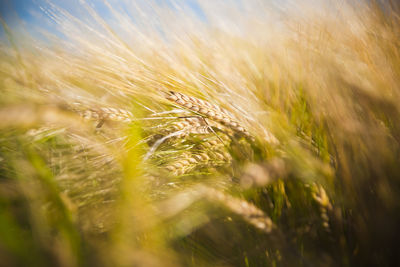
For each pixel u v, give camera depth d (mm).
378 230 299
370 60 430
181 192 337
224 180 367
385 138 336
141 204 281
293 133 383
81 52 479
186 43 551
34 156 287
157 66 488
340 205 326
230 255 333
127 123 383
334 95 373
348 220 321
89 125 358
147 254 270
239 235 337
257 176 303
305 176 329
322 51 447
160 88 434
